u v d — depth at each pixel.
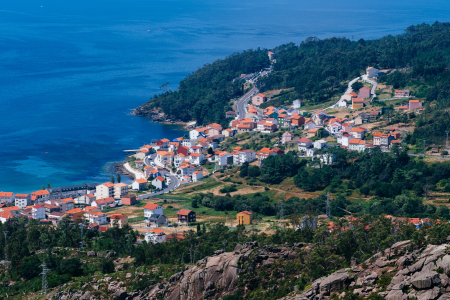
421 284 115.56
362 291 126.62
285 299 143.88
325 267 158.62
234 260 165.25
